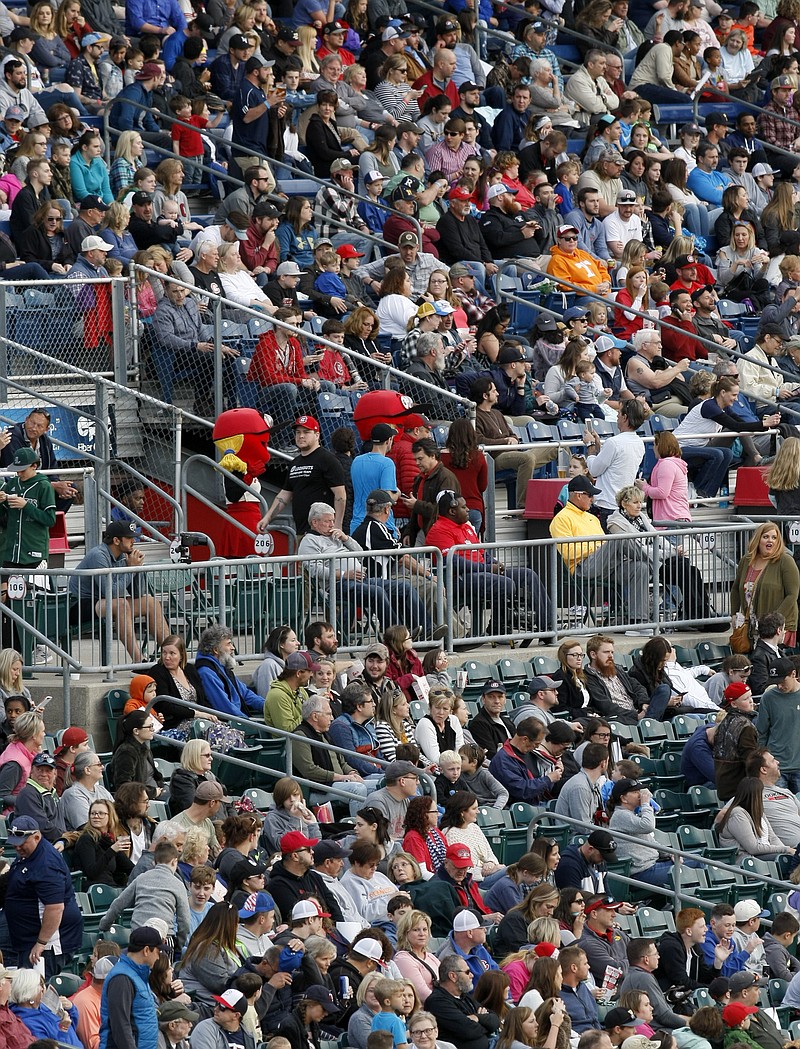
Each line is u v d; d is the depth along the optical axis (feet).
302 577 212.84
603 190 319.06
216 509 233.55
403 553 219.00
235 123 306.35
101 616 202.90
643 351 281.95
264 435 235.61
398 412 237.86
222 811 180.14
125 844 170.50
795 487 247.70
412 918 163.02
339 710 199.93
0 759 176.55
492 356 266.57
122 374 248.93
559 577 229.04
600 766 194.29
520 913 172.45
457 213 298.35
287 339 246.27
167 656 196.95
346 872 171.63
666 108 353.31
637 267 301.02
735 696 213.87
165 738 190.19
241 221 278.26
